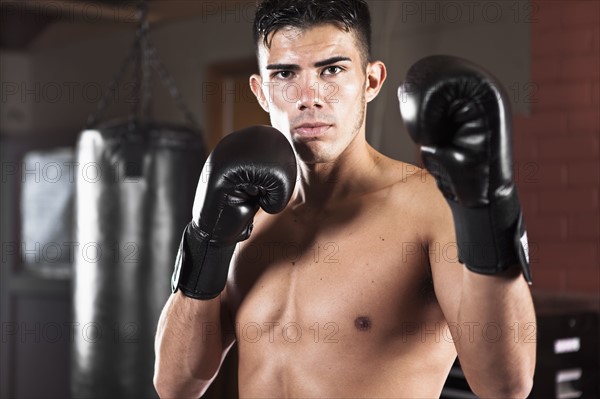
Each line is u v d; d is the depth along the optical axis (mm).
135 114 3420
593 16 3180
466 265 1113
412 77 1053
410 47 3629
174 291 1427
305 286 1357
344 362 1296
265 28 1351
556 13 3266
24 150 5512
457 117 1026
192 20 4527
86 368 3523
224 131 4523
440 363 1323
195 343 1446
